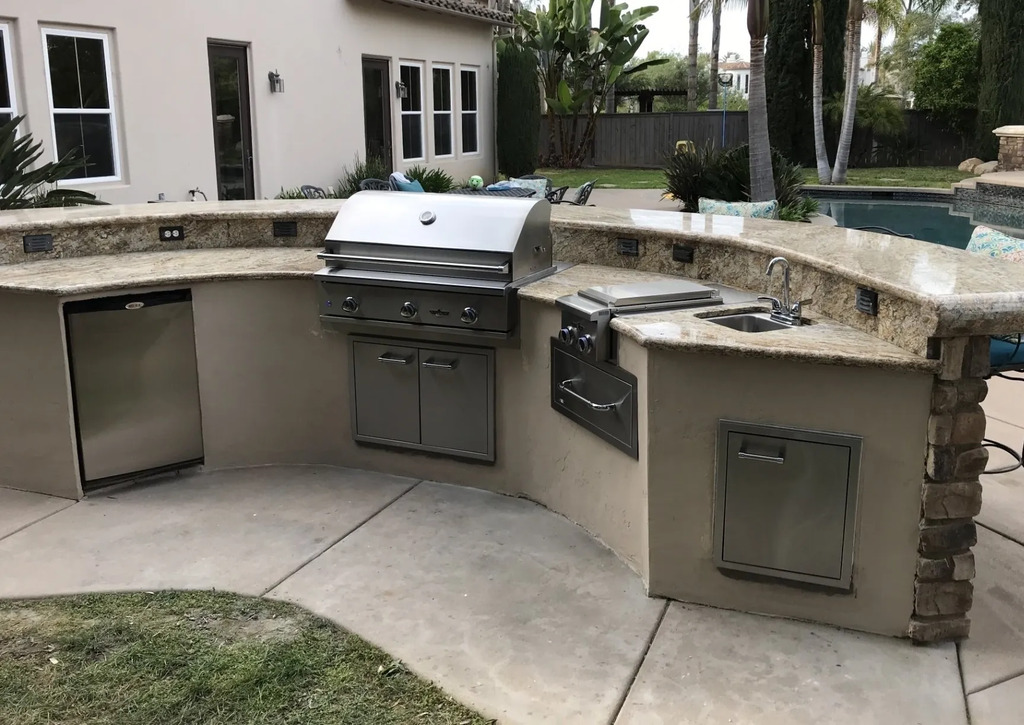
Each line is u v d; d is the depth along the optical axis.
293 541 3.44
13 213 4.54
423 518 3.65
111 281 3.72
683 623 2.86
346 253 3.91
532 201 3.81
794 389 2.68
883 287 2.65
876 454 2.63
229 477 4.09
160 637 2.76
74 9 8.33
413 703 2.45
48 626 2.82
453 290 3.62
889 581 2.72
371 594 3.04
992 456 4.16
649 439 2.88
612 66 21.59
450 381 3.85
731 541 2.86
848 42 18.27
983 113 20.52
